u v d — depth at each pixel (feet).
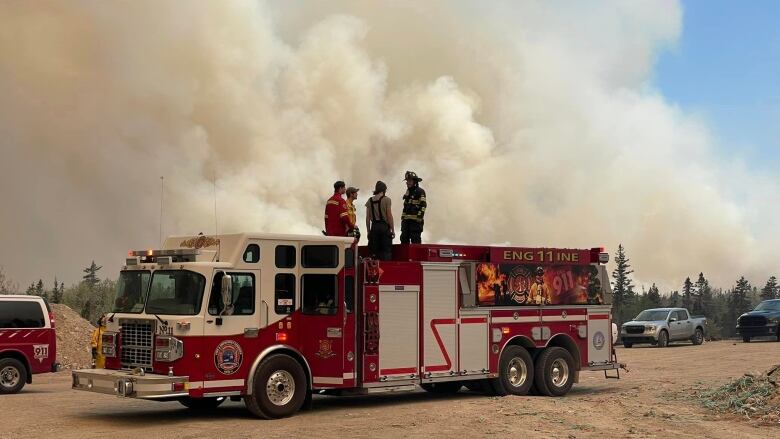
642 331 112.57
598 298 59.11
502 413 43.57
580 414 43.21
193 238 45.68
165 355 40.45
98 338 45.24
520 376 54.24
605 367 58.80
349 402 51.39
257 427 39.86
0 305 59.62
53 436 37.42
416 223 52.54
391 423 40.68
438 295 50.19
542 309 55.62
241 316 42.55
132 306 43.83
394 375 47.50
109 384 40.98
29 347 60.39
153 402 52.85
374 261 46.78
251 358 42.70
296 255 44.88
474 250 52.80
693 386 58.29
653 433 37.32
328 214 48.78
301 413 45.42
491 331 52.70
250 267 43.19
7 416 45.03
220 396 42.16
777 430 38.27
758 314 115.34
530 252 55.36
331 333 45.14
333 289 45.42
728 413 43.47
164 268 42.96
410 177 52.90
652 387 59.11
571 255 57.82
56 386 67.00
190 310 41.34
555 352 55.31
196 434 37.63
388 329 47.47
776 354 88.53
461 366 50.88
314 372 45.01
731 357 86.58
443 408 46.50
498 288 53.16
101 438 36.65
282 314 44.09
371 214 50.49
